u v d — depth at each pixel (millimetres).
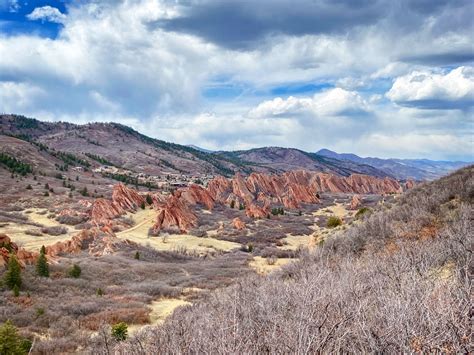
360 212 31500
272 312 5336
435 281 6086
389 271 7090
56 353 13766
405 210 15812
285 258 46344
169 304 24172
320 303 5117
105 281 29828
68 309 20406
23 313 18797
